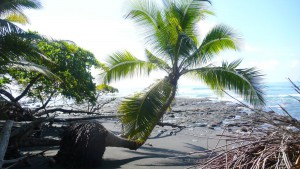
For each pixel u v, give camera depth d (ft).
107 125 47.06
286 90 198.80
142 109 28.50
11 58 29.66
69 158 21.06
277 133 7.45
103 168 21.59
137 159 24.89
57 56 39.22
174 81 34.83
